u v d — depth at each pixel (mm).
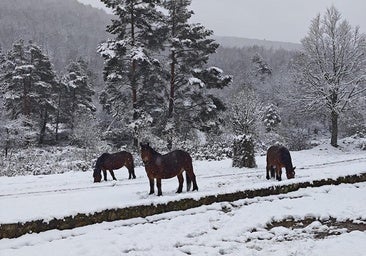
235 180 13820
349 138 35406
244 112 29125
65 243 6793
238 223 7824
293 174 12711
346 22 32750
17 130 37969
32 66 42375
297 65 34500
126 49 29719
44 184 14828
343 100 31641
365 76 32156
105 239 6969
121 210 8125
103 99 37625
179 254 6246
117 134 33000
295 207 8906
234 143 19109
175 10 31859
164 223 7922
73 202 9594
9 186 14414
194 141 29766
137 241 6895
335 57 32531
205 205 9094
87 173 18031
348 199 9562
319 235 7109
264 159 23172
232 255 6148
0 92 48469
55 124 48906
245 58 110375
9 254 6262
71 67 49344
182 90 33250
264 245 6609
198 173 16672
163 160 10320
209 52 32938
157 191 11078
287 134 37312
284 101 36438
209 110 31719
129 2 30125
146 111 31422
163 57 32688
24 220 7258
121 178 16078
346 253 5988
